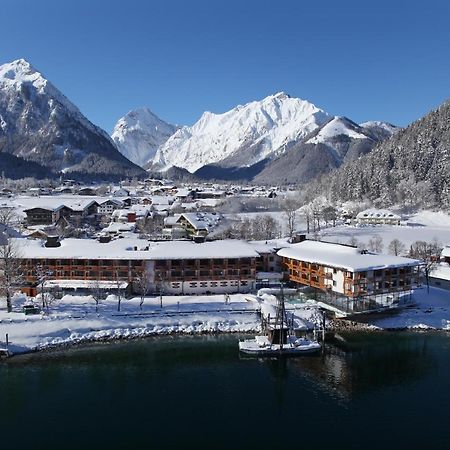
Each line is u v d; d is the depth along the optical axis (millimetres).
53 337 94375
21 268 115188
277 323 94938
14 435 65188
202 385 79500
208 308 106250
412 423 68375
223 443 63688
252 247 128125
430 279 128375
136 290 117188
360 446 62875
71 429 66688
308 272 116438
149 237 190750
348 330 102562
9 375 82188
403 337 99375
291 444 63438
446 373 83938
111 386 78938
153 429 66812
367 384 79938
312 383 80375
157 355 90562
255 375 83312
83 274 117250
